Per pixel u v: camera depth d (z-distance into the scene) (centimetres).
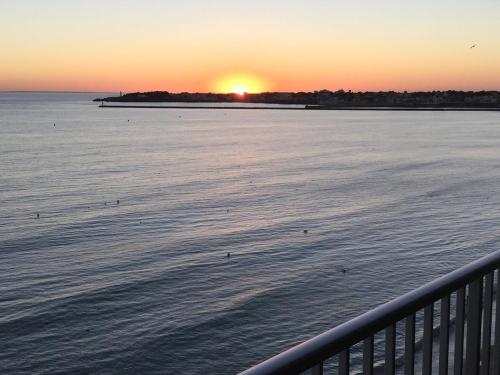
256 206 4525
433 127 16850
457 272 212
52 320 2144
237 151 9625
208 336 1986
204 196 5016
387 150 9575
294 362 141
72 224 3853
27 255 3077
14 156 8319
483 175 6238
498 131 14712
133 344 1936
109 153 9075
